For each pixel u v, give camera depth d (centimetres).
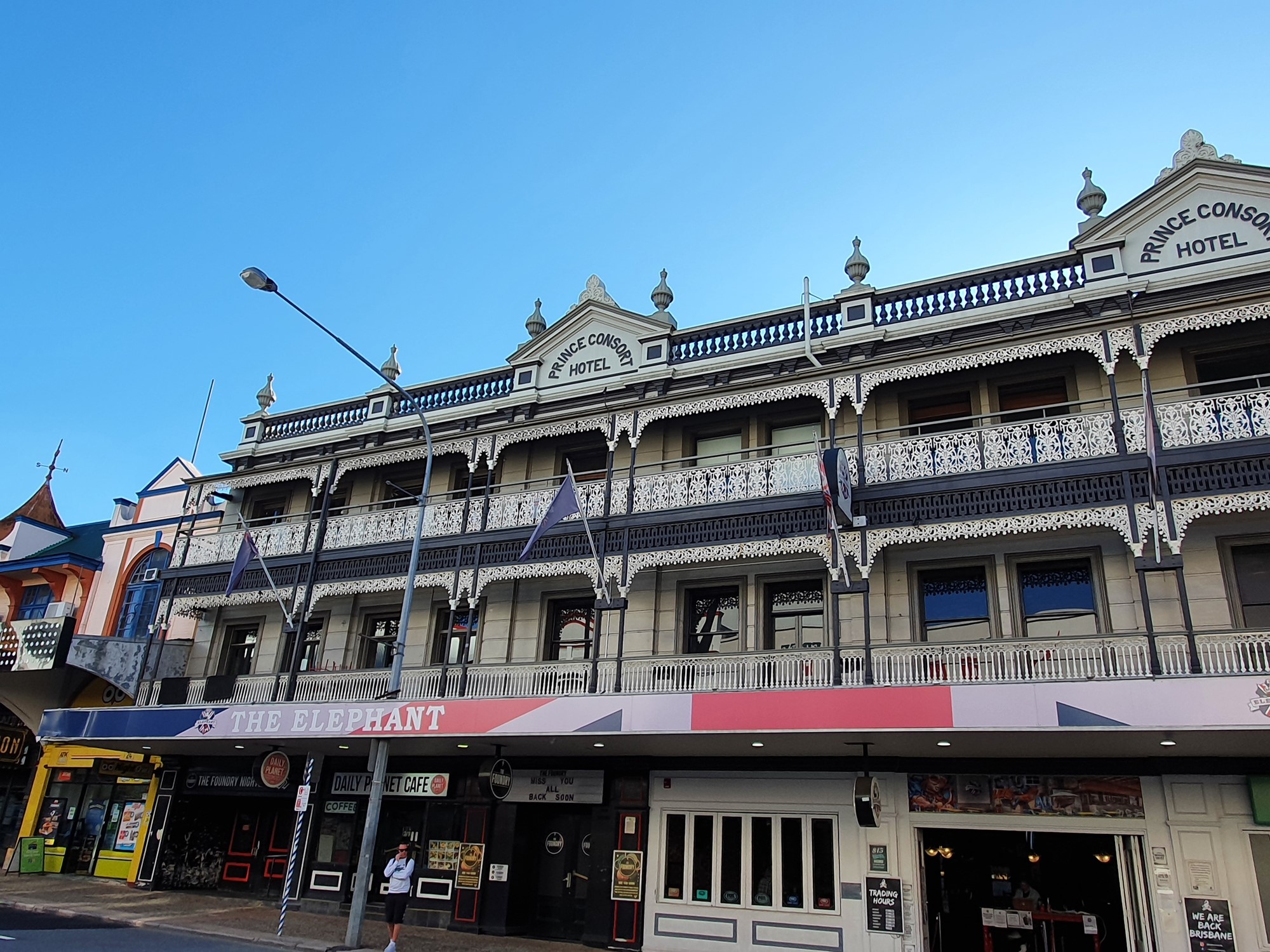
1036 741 1316
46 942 1363
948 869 1491
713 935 1548
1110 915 1373
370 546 2059
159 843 2211
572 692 1711
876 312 1752
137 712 1989
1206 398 1405
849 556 1645
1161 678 1183
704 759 1664
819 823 1542
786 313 1836
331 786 2061
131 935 1529
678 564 1748
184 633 2453
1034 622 1531
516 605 1981
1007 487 1482
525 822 1817
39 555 2948
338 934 1656
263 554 2225
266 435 2473
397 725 1659
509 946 1612
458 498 2173
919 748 1442
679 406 1822
